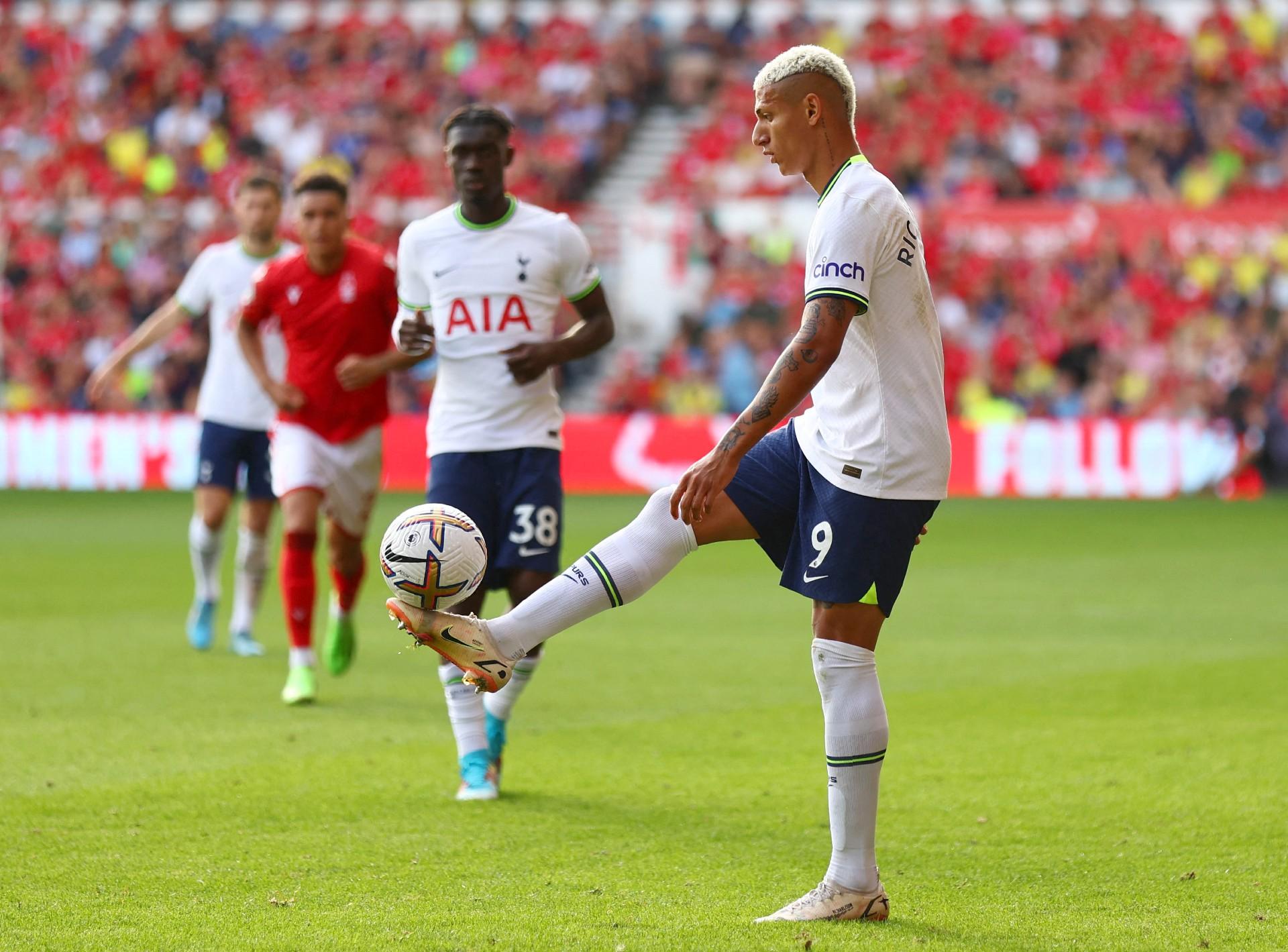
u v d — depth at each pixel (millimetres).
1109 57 91000
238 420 29734
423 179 87312
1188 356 76688
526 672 18516
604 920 12906
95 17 99688
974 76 89750
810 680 26969
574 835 16297
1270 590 39375
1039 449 71875
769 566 46719
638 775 19500
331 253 24172
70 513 62562
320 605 36781
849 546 13141
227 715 23469
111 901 13555
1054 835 16359
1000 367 78188
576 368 81312
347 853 15414
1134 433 71875
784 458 13711
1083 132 87438
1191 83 90125
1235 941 12445
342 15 99125
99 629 32875
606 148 89750
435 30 96688
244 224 29969
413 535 13156
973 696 25125
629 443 72688
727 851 15641
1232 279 78250
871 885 13172
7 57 96500
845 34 95125
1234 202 85375
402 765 19938
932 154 86000
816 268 12797
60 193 90938
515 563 19141
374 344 24594
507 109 90750
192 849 15562
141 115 93125
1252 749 20891
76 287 84250
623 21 96625
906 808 17625
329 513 24875
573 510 62938
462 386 19328
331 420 24516
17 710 23672
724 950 11977
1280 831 16469
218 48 95250
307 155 89938
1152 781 18922
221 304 29891
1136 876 14672
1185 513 62812
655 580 13664
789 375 12594
